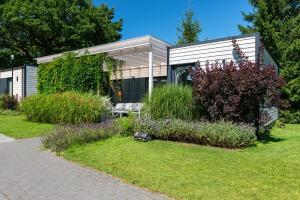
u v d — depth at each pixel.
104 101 13.90
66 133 9.20
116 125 10.20
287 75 19.28
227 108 8.60
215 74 8.82
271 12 22.03
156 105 9.88
